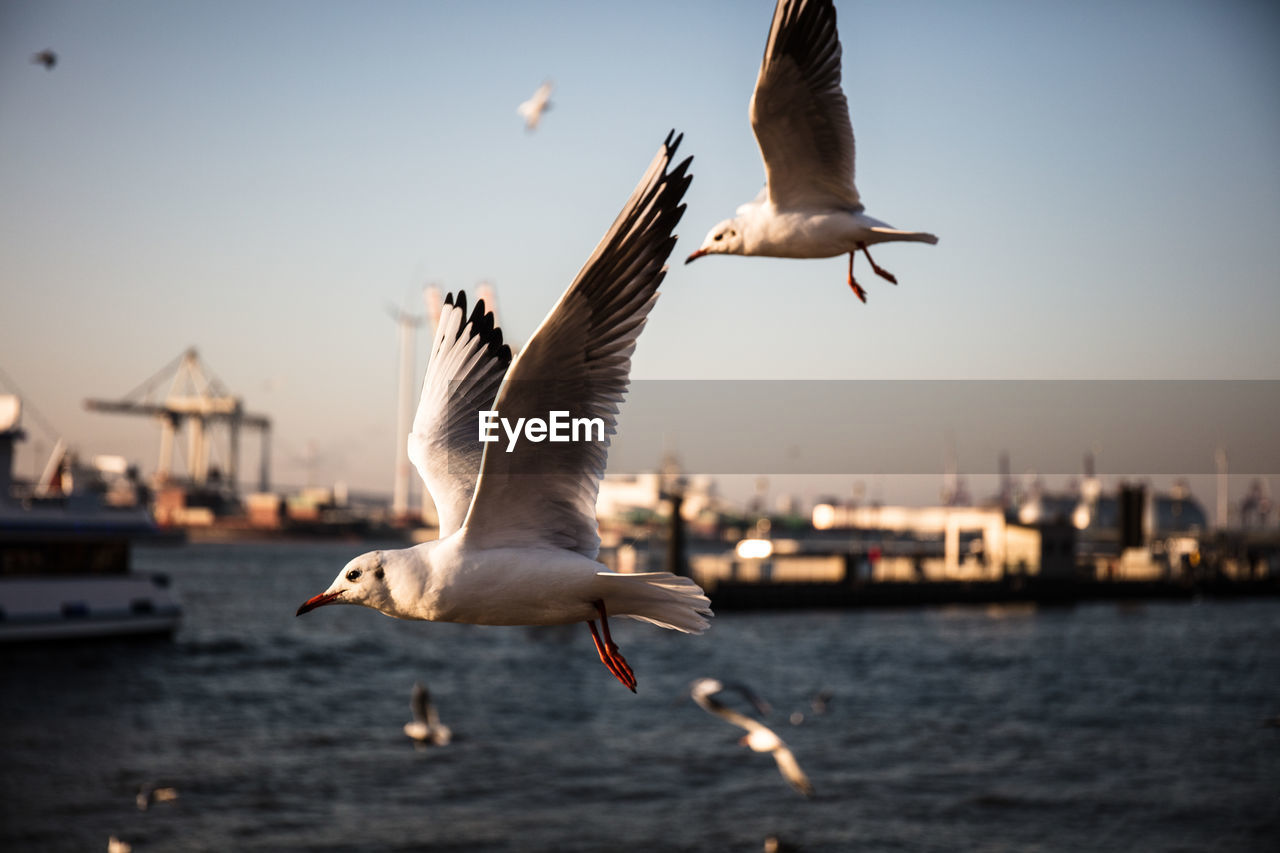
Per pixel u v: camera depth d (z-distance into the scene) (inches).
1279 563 6225.4
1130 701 1660.9
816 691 1737.2
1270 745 1323.8
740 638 2546.8
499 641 2469.2
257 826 958.4
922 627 2837.1
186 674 1822.1
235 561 7022.6
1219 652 2324.1
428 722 1280.8
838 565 3462.1
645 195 183.8
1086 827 984.3
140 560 6786.4
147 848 895.1
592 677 1900.8
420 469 223.5
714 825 978.1
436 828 959.6
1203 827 988.6
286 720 1448.1
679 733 1360.7
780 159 263.6
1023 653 2283.5
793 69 251.1
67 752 1215.6
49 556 1899.6
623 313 185.8
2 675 1689.2
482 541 202.4
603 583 198.1
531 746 1275.8
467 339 232.7
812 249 267.0
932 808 1037.2
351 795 1058.7
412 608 203.3
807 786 743.7
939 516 6461.6
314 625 2797.7
